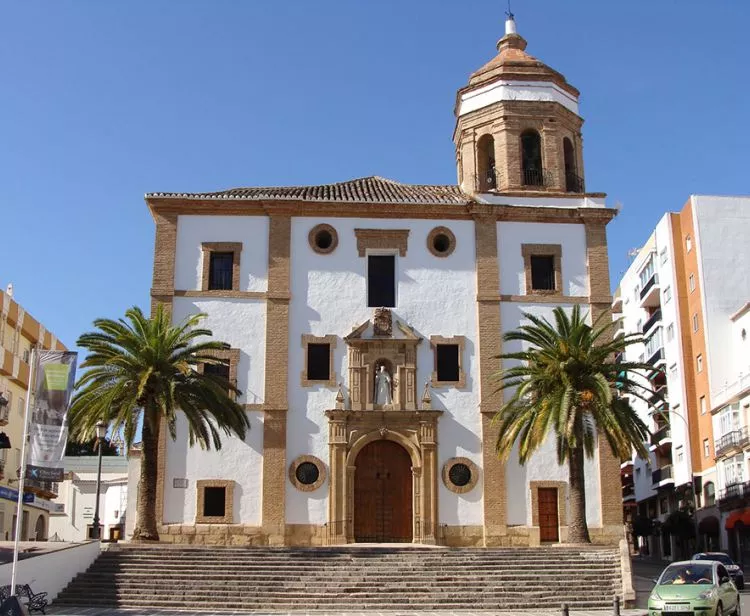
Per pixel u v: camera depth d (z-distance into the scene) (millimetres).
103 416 30938
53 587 26938
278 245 38125
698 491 55531
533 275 38906
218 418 32688
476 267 38438
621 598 27531
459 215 38969
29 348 53906
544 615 25453
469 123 42219
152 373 31203
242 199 38188
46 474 33531
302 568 29141
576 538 32406
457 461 36312
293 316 37531
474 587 28188
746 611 25781
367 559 29969
